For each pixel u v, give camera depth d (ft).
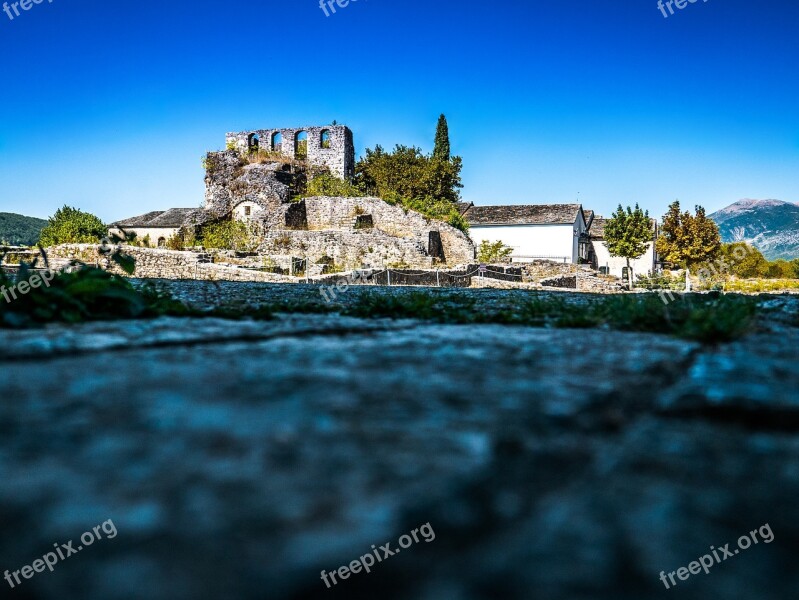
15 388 4.83
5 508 2.62
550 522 2.68
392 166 140.05
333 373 5.70
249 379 5.34
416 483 2.96
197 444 3.50
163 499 2.74
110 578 2.16
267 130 134.62
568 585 2.22
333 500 2.75
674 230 146.72
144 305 11.92
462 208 141.49
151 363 6.07
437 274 72.74
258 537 2.42
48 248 67.21
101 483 2.90
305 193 126.41
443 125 167.22
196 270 57.47
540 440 3.72
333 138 135.44
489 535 2.57
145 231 137.80
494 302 22.30
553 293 36.45
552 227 127.95
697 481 3.14
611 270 146.20
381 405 4.47
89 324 9.72
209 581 2.15
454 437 3.70
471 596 2.18
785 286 98.32
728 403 4.41
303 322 11.28
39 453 3.30
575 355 7.00
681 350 7.48
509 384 5.28
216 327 9.71
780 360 6.66
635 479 3.16
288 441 3.57
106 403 4.39
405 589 2.24
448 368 6.06
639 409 4.62
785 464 3.40
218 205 113.29
